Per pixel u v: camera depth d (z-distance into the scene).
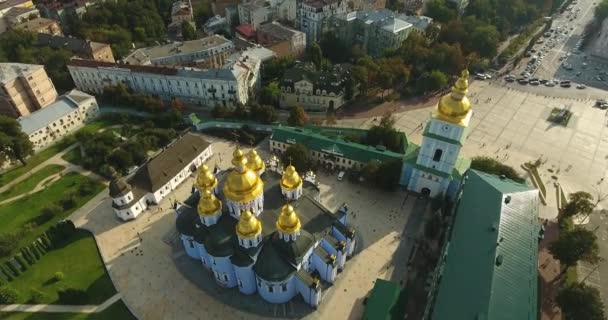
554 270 93.81
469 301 69.00
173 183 114.12
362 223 103.81
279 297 83.81
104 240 99.88
